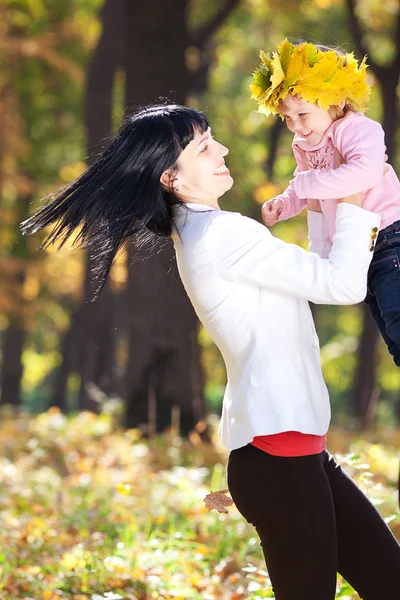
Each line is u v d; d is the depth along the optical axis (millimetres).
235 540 9328
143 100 17312
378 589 4961
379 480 13758
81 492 12539
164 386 18000
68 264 34594
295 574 4715
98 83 27828
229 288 4824
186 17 17562
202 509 10805
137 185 4988
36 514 11195
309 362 4875
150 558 8570
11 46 28438
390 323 5113
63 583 7973
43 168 33281
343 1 29047
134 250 5547
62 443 17281
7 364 39156
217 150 5141
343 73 4992
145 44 17328
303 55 5031
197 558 8680
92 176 5098
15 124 30500
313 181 4938
